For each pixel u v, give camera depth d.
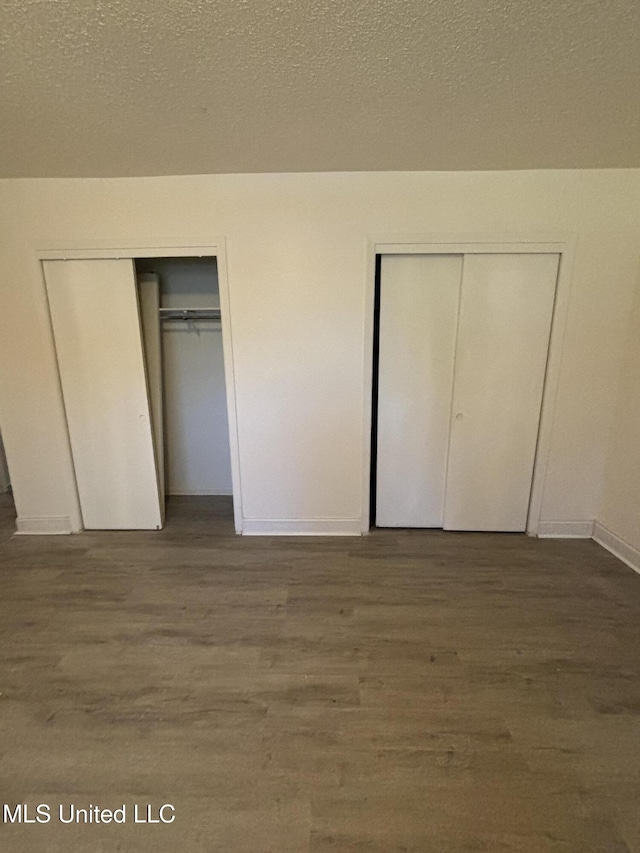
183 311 3.07
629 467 2.48
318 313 2.53
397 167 2.30
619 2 1.21
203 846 1.12
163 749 1.39
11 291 2.55
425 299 2.56
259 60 1.45
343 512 2.83
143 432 2.79
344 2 1.20
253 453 2.76
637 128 1.91
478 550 2.64
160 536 2.86
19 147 2.04
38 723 1.49
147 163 2.22
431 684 1.64
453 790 1.25
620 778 1.29
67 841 1.14
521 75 1.54
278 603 2.14
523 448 2.72
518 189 2.34
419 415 2.74
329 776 1.30
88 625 1.99
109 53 1.41
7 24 1.28
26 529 2.91
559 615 2.04
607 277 2.43
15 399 2.71
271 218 2.42
